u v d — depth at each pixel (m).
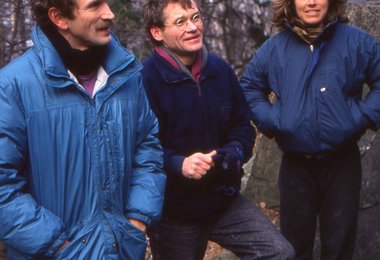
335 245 5.36
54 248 3.71
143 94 4.08
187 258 4.80
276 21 5.37
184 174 4.52
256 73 5.47
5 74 3.71
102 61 3.88
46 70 3.69
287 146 5.31
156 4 4.60
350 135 5.17
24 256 3.78
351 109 5.18
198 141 4.68
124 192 3.95
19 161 3.73
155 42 4.71
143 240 3.97
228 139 4.81
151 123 4.13
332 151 5.21
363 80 5.27
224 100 4.75
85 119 3.76
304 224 5.46
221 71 4.77
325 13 5.20
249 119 4.89
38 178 3.76
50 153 3.73
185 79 4.64
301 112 5.20
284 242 4.62
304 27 5.24
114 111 3.85
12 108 3.68
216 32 12.70
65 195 3.77
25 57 3.77
